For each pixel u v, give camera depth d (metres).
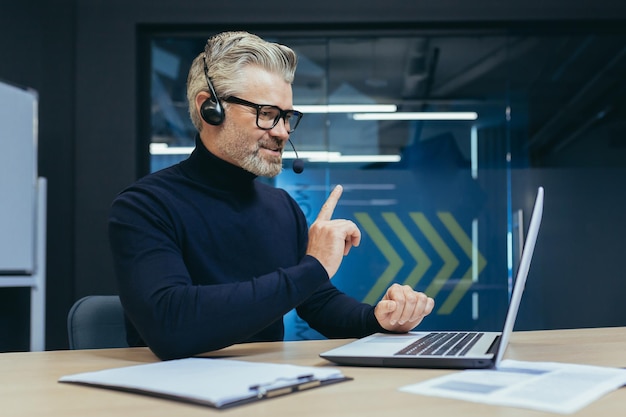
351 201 4.14
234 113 1.38
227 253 1.41
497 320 4.11
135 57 4.00
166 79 4.13
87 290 3.90
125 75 3.99
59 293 3.89
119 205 1.26
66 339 3.87
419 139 4.15
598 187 4.16
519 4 4.02
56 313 3.88
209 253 1.39
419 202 4.14
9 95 3.20
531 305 4.16
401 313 1.26
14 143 3.22
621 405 0.67
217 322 1.01
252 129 1.38
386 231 4.13
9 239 3.17
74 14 3.99
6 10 3.76
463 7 4.01
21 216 3.25
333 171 4.14
